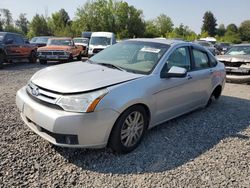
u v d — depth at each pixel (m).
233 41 83.69
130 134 3.82
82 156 3.66
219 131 4.85
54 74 3.89
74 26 70.38
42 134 3.54
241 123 5.35
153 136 4.45
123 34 72.19
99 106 3.35
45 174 3.22
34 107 3.50
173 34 75.19
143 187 3.08
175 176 3.33
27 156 3.55
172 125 5.00
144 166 3.52
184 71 4.20
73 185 3.05
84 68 4.20
